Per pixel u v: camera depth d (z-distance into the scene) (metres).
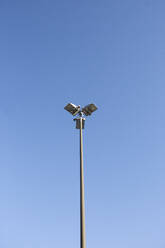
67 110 14.27
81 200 11.27
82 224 10.68
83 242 10.25
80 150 12.86
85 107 14.11
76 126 13.91
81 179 11.86
